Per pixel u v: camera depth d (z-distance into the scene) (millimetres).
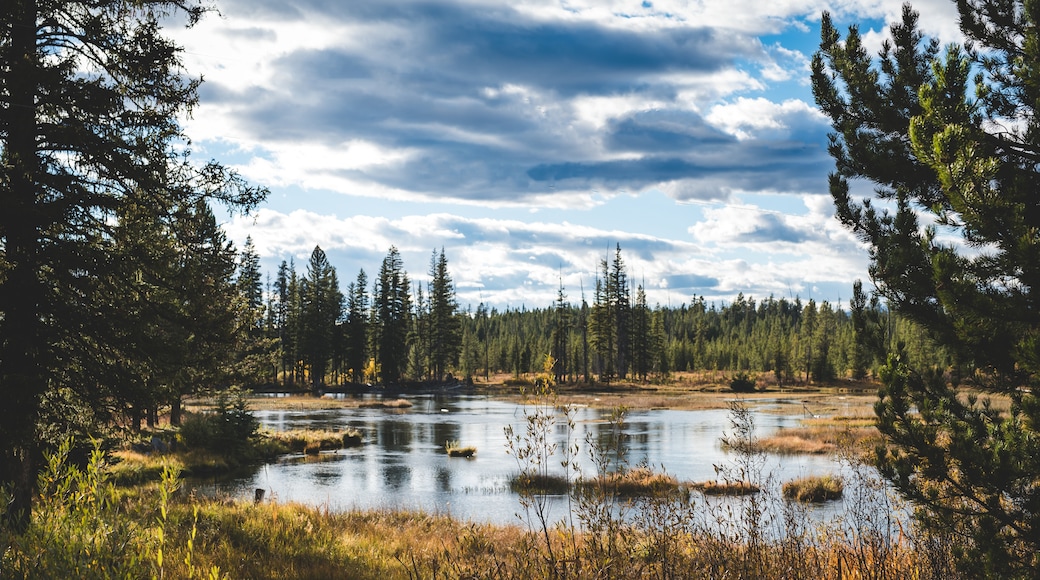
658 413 57344
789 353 115125
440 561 5430
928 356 5438
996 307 4562
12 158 9922
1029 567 4461
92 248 10648
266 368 33031
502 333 160625
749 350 132250
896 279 5215
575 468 4844
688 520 5172
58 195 10734
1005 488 4508
